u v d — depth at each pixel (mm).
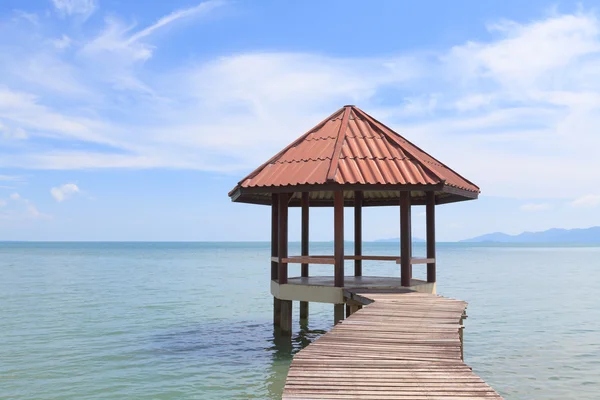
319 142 17359
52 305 28938
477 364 15570
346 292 15359
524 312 26484
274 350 17172
